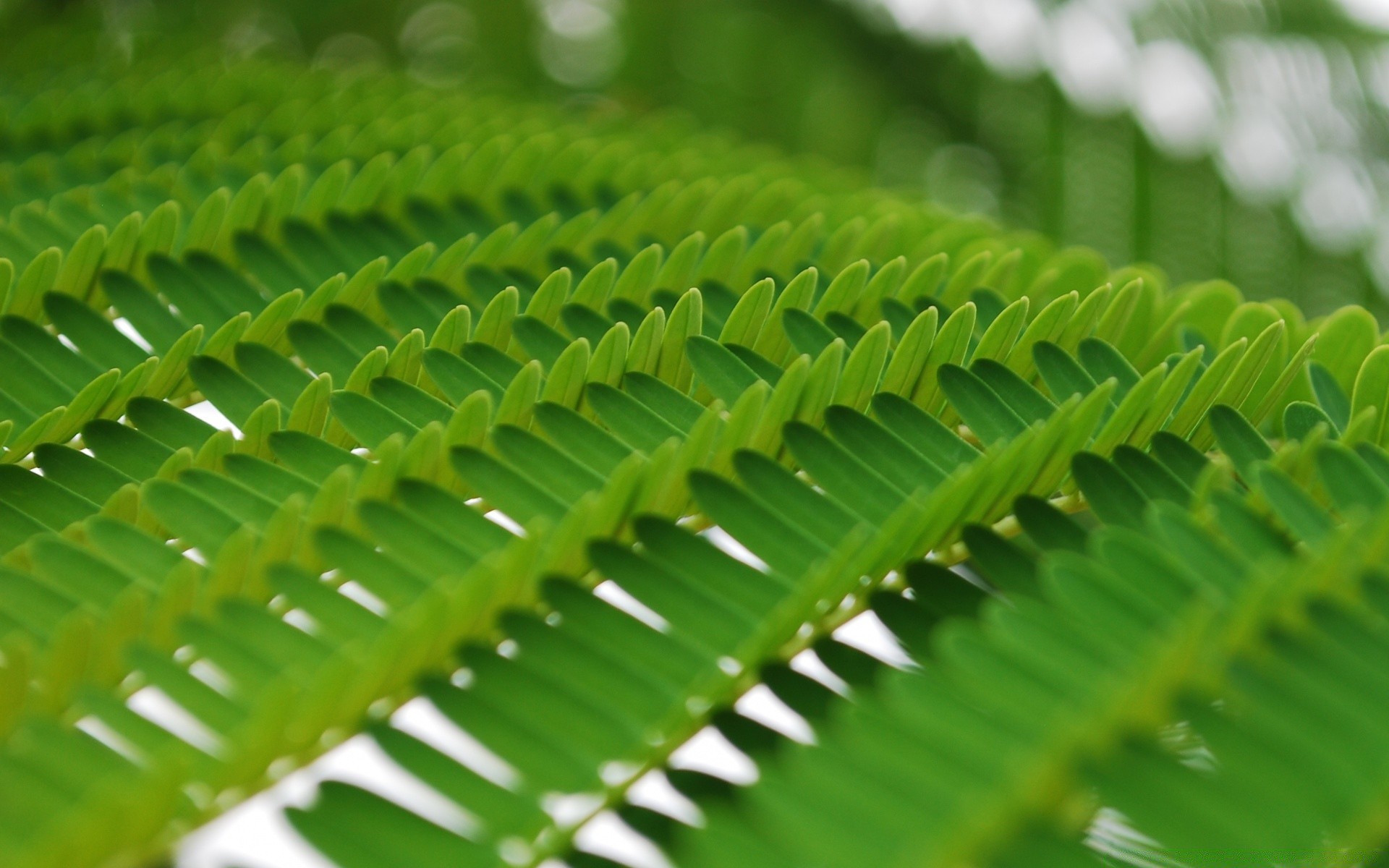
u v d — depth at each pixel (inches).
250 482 9.1
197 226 10.7
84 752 8.2
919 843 7.9
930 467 9.1
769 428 9.2
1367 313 10.2
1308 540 8.8
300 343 9.9
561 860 8.2
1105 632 8.3
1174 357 10.1
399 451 8.9
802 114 23.9
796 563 8.7
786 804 7.9
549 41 24.9
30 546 8.7
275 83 14.8
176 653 8.6
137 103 13.8
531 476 9.0
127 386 9.6
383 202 11.4
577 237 11.1
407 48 24.2
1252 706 8.1
